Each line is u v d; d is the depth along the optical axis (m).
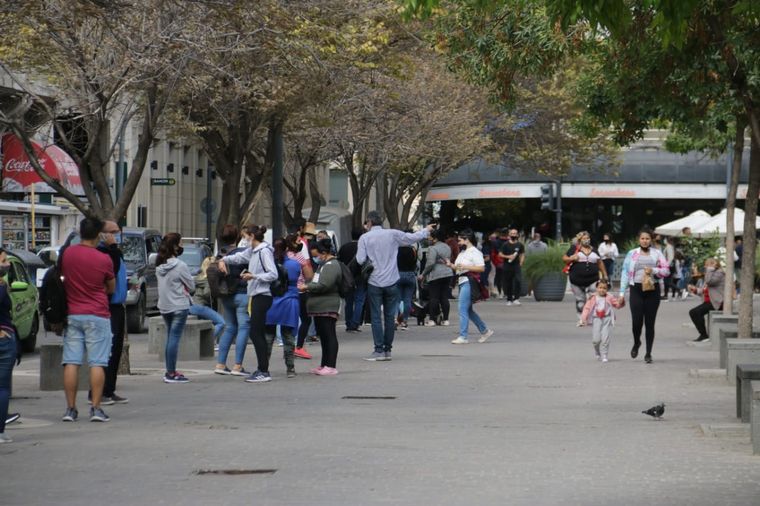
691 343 34.72
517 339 36.97
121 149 54.34
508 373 26.38
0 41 28.03
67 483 13.01
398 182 72.38
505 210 102.00
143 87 27.48
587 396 21.98
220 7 27.03
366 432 17.03
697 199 98.62
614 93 26.72
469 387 23.56
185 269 24.53
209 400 21.42
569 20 15.73
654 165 97.00
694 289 35.59
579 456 14.78
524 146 74.62
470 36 26.53
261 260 24.61
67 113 30.53
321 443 15.91
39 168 25.98
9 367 16.33
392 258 29.53
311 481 13.00
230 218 41.16
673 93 25.86
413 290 43.44
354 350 32.81
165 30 26.78
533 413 19.42
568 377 25.52
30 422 18.44
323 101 40.59
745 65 22.78
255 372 24.78
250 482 12.96
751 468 13.90
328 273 25.88
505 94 27.19
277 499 11.96
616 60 25.92
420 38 42.28
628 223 99.31
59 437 16.72
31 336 32.81
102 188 26.48
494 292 66.06
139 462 14.40
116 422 18.39
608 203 99.44
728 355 23.91
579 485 12.73
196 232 85.94
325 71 33.69
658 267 28.83
